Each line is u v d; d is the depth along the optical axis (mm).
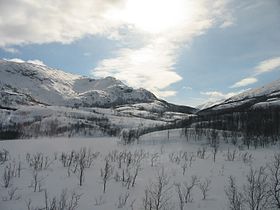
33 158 46094
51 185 31594
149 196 28812
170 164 46969
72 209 24516
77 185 31984
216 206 26250
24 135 143875
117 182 33750
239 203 24578
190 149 72375
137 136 96000
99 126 188625
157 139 88062
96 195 28922
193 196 29047
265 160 51656
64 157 44250
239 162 50125
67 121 191625
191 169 42906
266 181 33438
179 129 100500
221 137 86500
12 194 27609
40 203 25969
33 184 31688
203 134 91500
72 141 86812
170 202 27219
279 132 94250
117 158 49312
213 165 46656
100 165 43000
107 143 85375
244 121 123188
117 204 26562
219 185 33188
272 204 25750
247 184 33094
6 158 45844
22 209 24438
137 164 45625
